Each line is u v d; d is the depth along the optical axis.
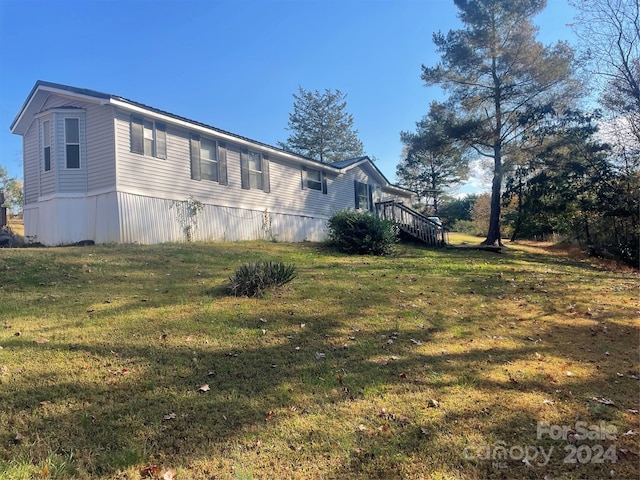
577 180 20.98
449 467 2.66
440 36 20.84
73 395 3.40
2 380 3.56
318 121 42.75
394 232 16.12
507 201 27.02
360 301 6.90
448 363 4.46
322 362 4.37
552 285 9.44
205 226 14.09
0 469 2.45
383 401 3.54
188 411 3.25
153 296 6.62
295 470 2.59
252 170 16.25
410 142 28.73
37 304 6.00
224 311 5.94
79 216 12.21
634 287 9.77
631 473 2.66
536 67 19.02
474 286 8.73
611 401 3.65
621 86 17.84
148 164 12.51
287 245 14.78
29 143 13.77
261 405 3.40
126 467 2.55
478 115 21.45
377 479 2.52
